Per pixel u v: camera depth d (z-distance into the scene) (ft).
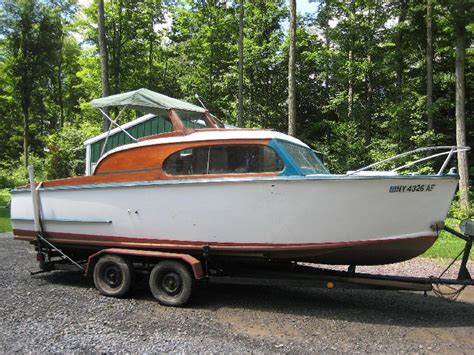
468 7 61.11
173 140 21.88
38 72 117.19
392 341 16.87
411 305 21.93
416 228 19.33
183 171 21.42
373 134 87.81
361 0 79.46
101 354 14.92
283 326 18.37
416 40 77.25
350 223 19.17
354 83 84.28
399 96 76.84
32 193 24.90
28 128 124.77
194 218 20.86
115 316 19.17
